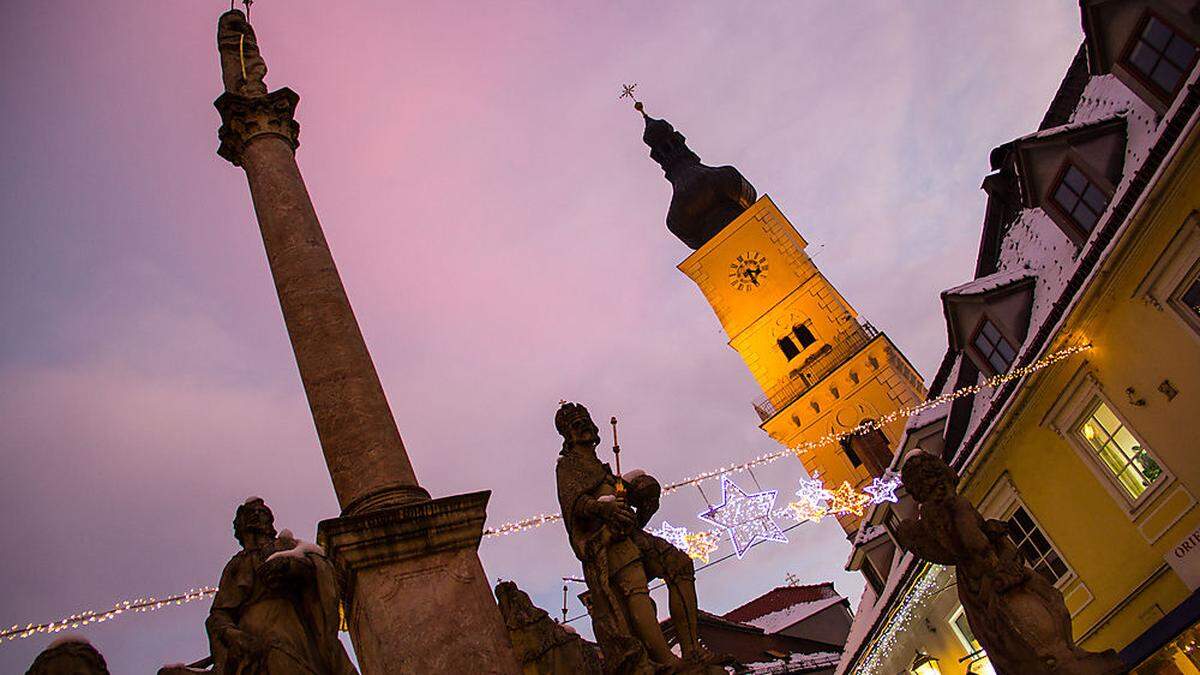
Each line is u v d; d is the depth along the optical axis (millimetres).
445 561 7410
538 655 9875
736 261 59062
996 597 6754
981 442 20203
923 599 23359
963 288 21391
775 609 51250
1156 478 16594
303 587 6309
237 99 10617
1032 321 19812
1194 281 15328
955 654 22422
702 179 67562
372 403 8516
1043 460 19234
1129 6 16234
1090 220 18234
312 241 9648
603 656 6918
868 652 26891
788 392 54375
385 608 7035
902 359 53562
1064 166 18484
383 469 8031
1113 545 17781
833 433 51000
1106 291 16812
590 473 7773
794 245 58188
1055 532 19328
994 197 24281
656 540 7559
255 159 10281
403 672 6738
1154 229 15609
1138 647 16594
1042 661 6422
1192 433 15602
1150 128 16688
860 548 28047
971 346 21656
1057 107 22406
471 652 6914
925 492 7234
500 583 10648
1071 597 19203
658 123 71625
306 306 9078
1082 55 21047
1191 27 15211
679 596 7285
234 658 5742
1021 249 22406
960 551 7016
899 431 49188
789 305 56625
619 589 7133
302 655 5934
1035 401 18953
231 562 6410
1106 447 17703
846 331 54188
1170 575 16500
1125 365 16781
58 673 5203
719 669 6789
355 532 7262
